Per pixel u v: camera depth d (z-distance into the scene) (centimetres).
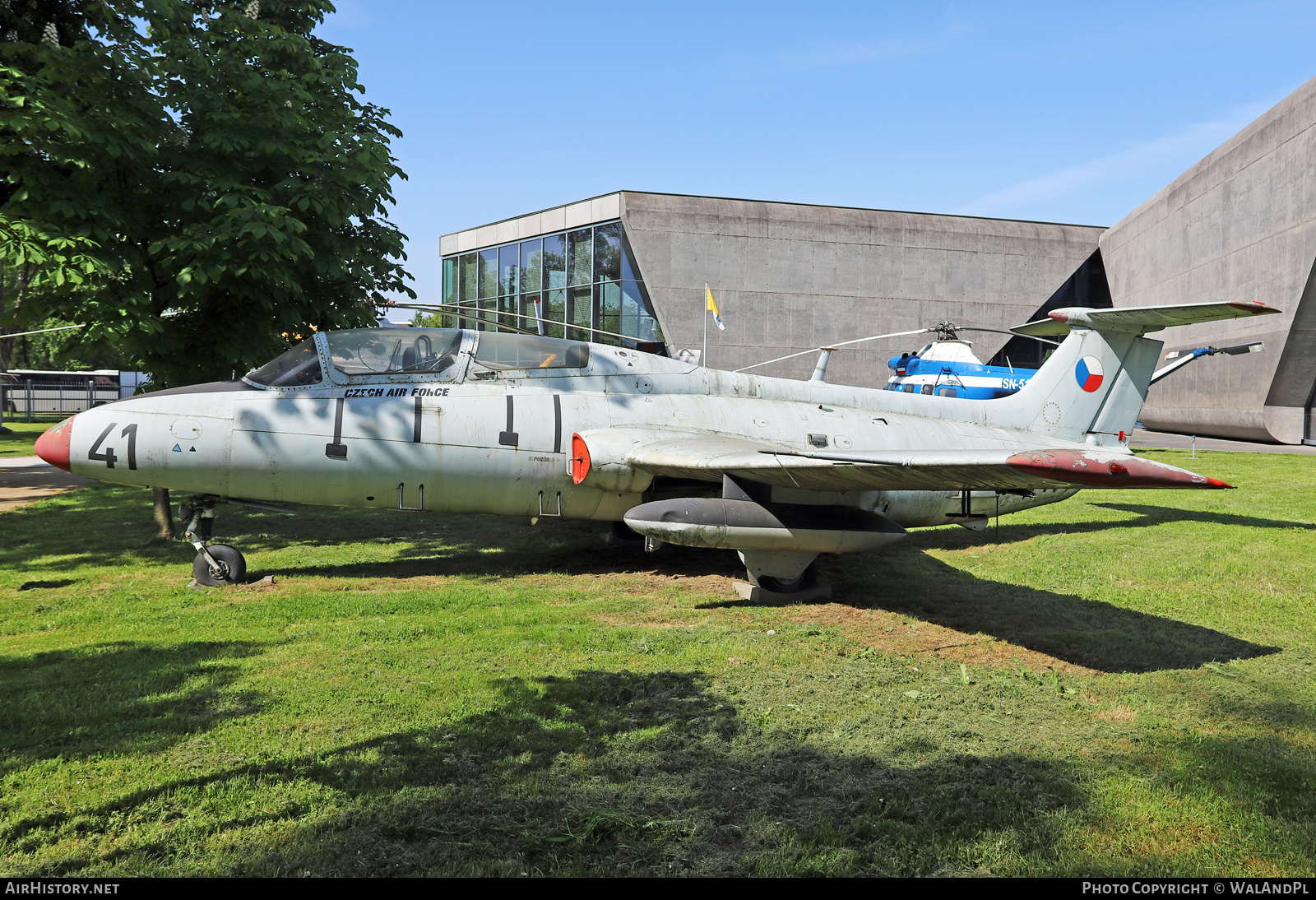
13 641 671
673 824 391
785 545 836
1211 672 641
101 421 854
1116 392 1267
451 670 611
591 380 1019
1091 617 807
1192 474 548
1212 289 3509
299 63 1210
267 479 890
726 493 838
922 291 3878
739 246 3738
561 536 1266
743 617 806
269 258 1031
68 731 483
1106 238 4162
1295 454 2714
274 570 987
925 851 373
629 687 585
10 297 1245
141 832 374
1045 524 1381
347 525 1347
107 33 1084
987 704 566
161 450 855
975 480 707
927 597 892
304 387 919
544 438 956
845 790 433
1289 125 3019
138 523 1323
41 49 966
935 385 2644
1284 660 671
